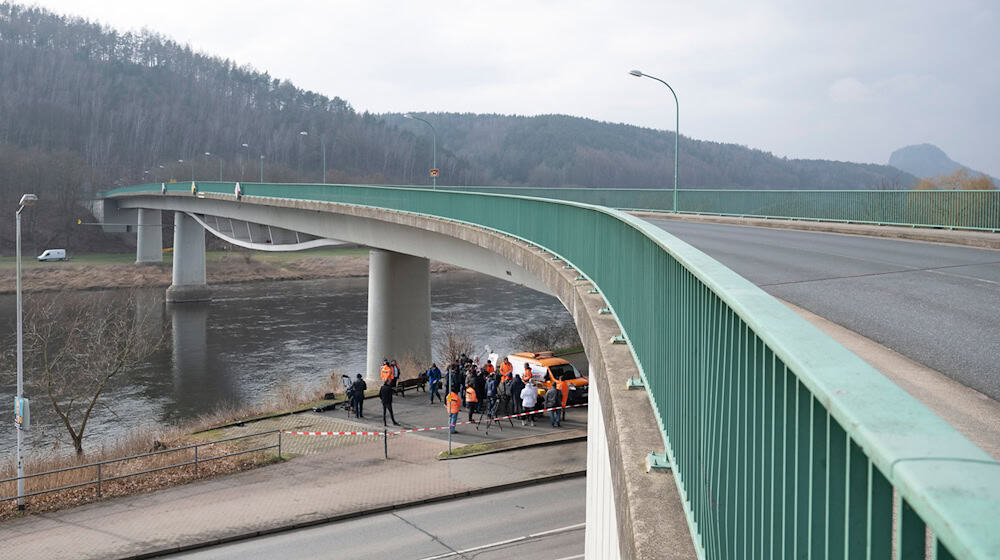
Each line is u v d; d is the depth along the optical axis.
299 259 119.50
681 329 5.30
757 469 2.99
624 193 49.62
